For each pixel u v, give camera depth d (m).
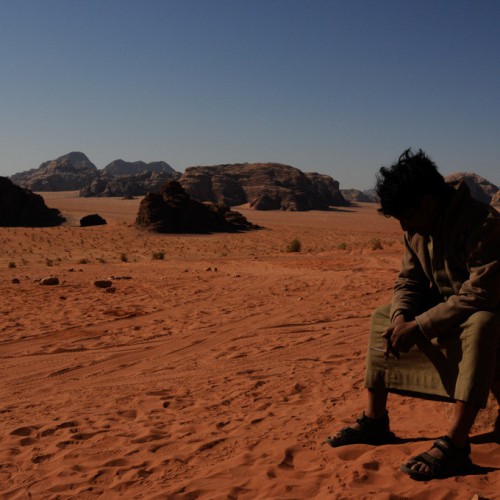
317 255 34.75
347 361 6.79
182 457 3.70
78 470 3.64
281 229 103.88
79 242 70.25
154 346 8.66
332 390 5.48
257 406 5.10
